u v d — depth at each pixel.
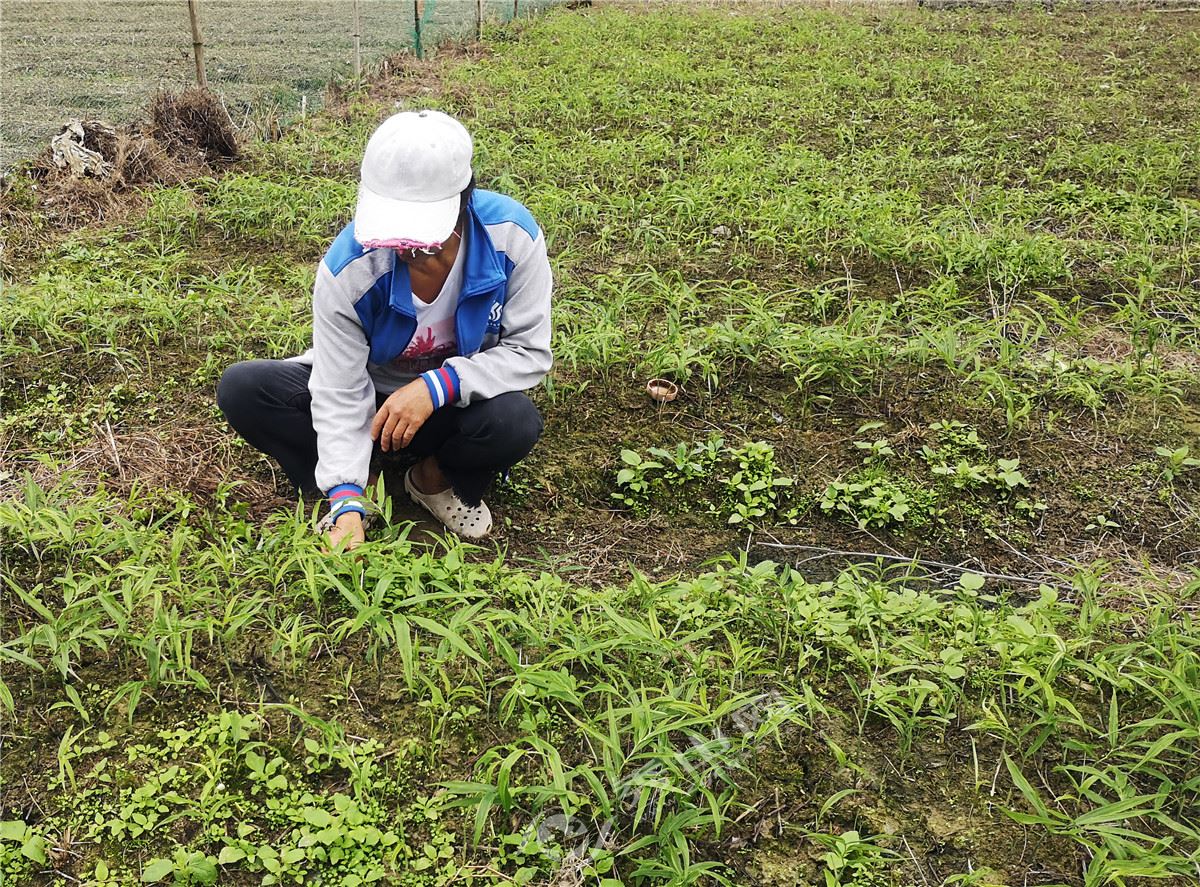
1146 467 3.63
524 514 3.34
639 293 4.71
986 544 3.31
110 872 2.14
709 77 9.09
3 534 3.01
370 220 2.49
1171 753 2.49
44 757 2.39
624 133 7.38
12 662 2.63
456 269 2.79
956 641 2.71
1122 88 8.91
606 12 12.75
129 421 3.71
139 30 10.17
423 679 2.55
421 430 3.04
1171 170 6.32
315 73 8.71
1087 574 2.91
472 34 10.95
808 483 3.53
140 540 2.87
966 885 2.13
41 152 5.85
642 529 3.32
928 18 12.27
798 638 2.74
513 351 2.96
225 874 2.14
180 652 2.53
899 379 4.12
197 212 5.62
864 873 2.15
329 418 2.86
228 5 11.92
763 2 13.64
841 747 2.48
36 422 3.68
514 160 6.46
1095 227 5.58
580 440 3.71
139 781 2.33
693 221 5.66
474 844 2.19
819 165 6.47
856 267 5.20
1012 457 3.68
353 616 2.78
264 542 2.88
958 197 6.06
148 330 4.17
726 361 4.20
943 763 2.45
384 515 2.87
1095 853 2.12
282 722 2.49
